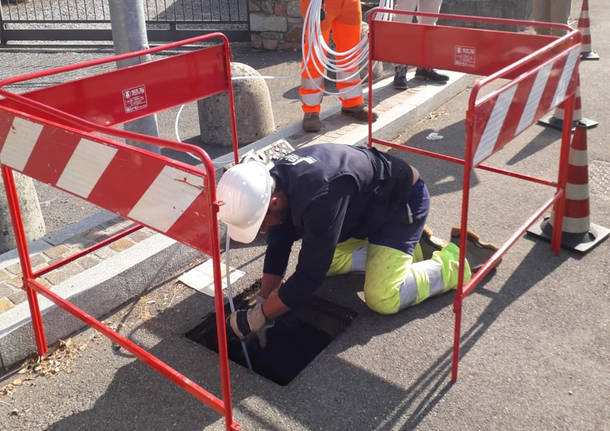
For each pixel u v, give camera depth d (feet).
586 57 27.22
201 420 9.44
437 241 12.40
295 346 11.67
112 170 8.06
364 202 10.28
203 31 32.63
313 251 9.42
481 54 12.96
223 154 19.30
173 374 8.68
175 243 12.96
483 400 9.61
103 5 40.86
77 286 11.48
